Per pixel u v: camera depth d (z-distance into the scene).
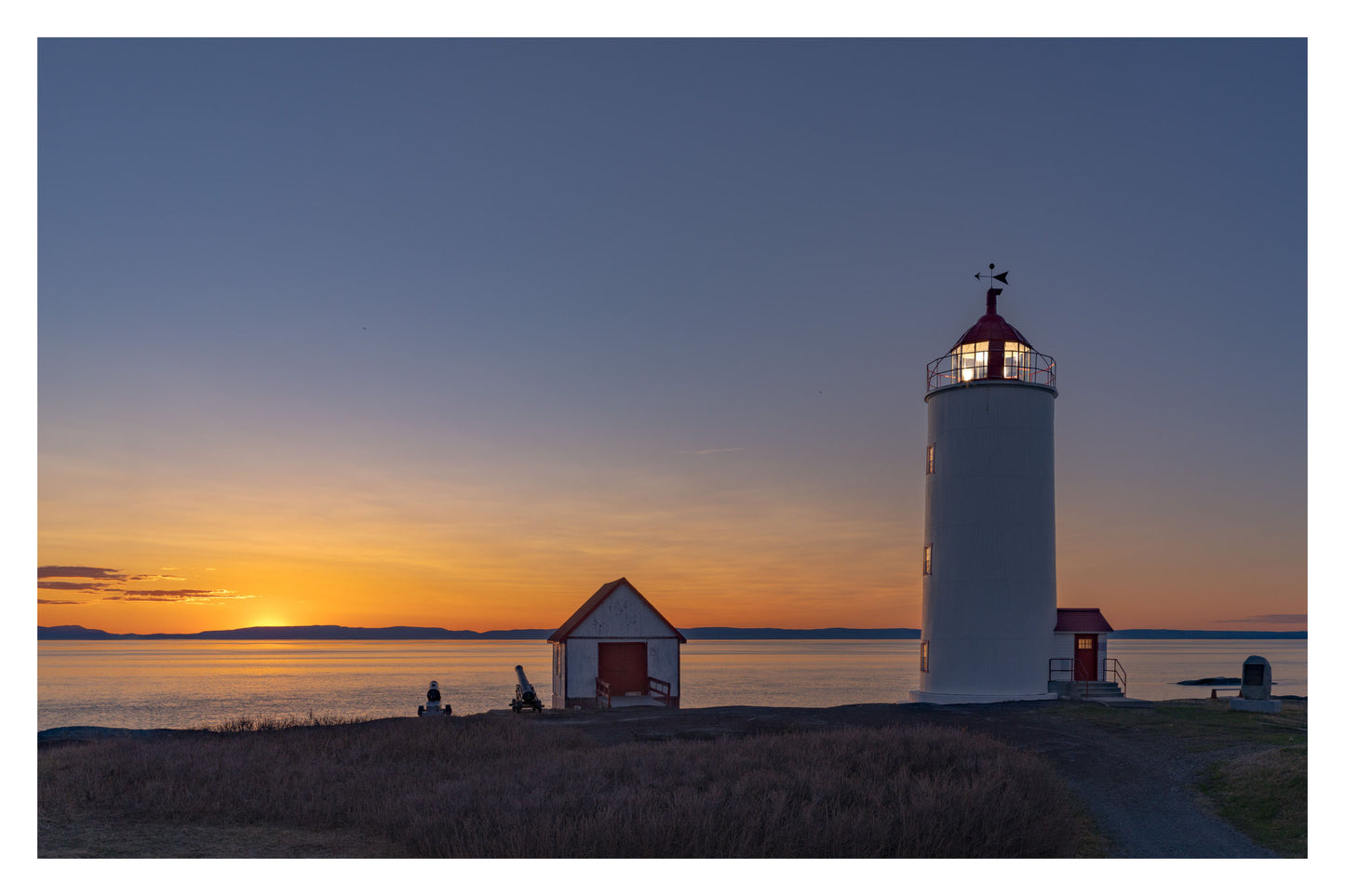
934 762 19.86
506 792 17.02
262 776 19.55
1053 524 39.50
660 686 47.16
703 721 31.66
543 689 97.56
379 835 15.86
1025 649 37.84
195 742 25.45
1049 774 19.62
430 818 15.38
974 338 40.94
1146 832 16.66
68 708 80.69
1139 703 34.38
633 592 47.62
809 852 14.12
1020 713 31.95
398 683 122.19
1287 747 22.27
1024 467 38.94
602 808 15.55
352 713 74.56
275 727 30.52
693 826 14.59
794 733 26.00
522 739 25.88
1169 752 23.88
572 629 46.78
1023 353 40.34
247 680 130.88
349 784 18.88
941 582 39.72
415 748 23.98
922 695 39.47
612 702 45.06
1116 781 20.78
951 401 40.31
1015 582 38.22
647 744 24.20
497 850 14.07
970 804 15.54
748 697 87.19
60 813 16.81
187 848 14.98
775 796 15.98
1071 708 32.84
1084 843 15.85
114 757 21.59
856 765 19.88
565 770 19.44
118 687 115.00
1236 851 15.45
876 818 15.07
